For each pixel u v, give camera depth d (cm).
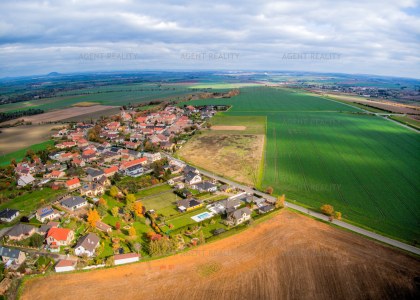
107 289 7394
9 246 9312
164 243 8688
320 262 8238
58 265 8069
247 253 8706
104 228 10050
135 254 8531
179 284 7512
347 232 9744
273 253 8675
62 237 9262
